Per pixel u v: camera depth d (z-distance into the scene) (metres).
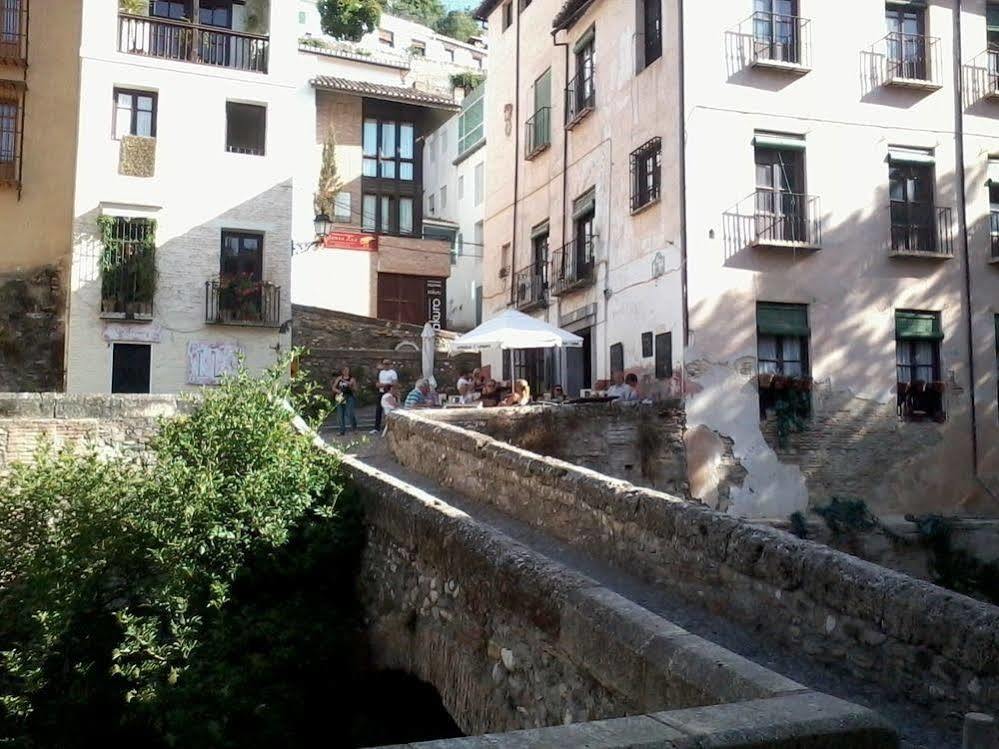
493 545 6.33
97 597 8.98
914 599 4.66
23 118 22.34
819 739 3.05
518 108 25.09
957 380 18.31
